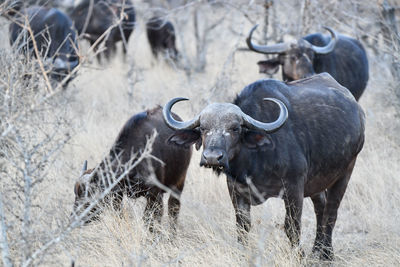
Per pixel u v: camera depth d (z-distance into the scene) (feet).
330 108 66.95
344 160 67.67
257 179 61.11
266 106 63.26
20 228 54.70
